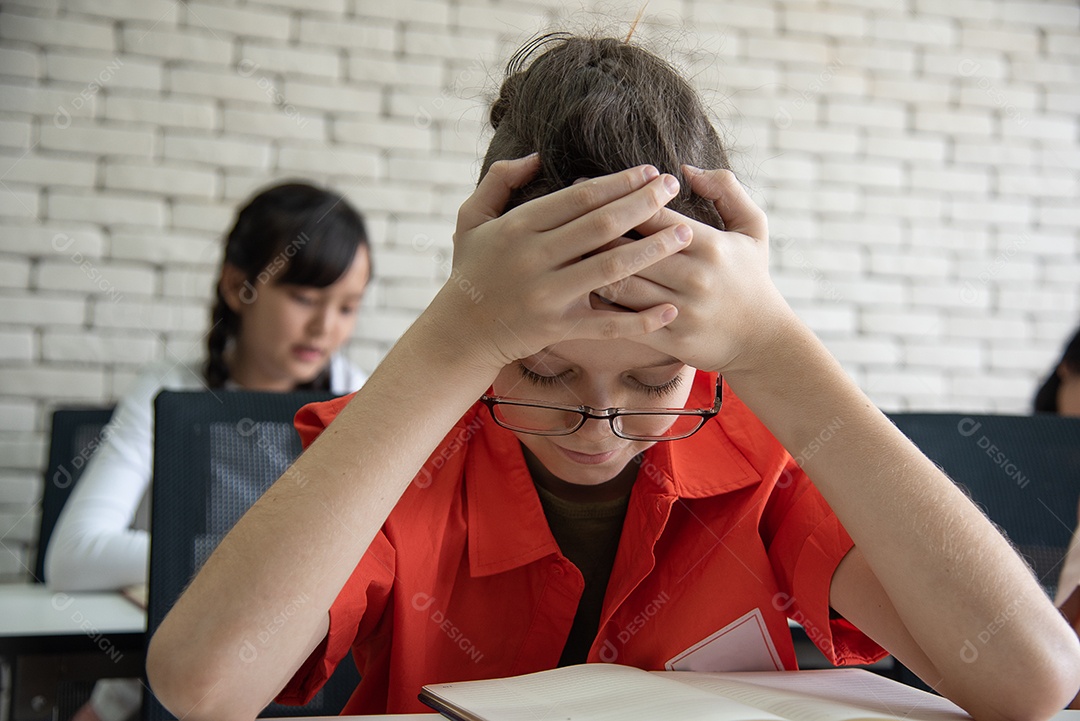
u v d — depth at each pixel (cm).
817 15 295
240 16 262
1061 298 310
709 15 286
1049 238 310
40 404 252
